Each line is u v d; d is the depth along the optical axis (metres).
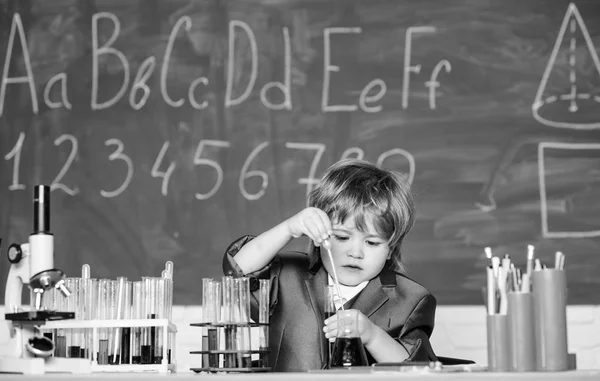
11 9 3.56
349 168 2.16
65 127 3.48
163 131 3.44
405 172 3.34
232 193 3.39
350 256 2.06
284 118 3.40
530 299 1.56
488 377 1.45
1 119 3.51
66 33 3.53
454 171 3.33
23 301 3.28
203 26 3.47
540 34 3.37
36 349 1.70
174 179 3.42
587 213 3.29
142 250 3.39
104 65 3.50
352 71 3.40
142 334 1.92
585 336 3.24
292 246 3.34
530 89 3.35
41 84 3.51
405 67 3.39
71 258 3.41
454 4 3.40
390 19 3.41
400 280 2.18
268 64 3.43
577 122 3.33
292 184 3.37
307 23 3.43
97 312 1.93
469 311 3.28
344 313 1.72
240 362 1.69
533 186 3.31
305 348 2.08
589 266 3.27
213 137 3.42
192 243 3.38
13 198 3.46
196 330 3.34
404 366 1.55
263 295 1.79
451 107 3.36
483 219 3.30
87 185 3.44
